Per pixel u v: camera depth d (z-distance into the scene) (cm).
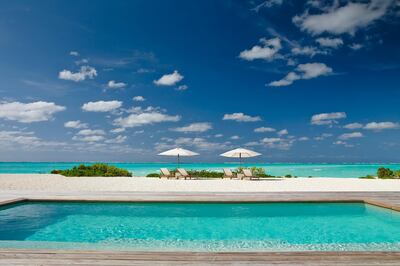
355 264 401
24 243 491
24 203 958
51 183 1512
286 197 982
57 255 430
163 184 1491
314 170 4444
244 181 1716
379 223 802
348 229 750
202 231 734
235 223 808
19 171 4141
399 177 2177
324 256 427
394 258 421
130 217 866
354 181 1788
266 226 779
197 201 933
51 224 795
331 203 949
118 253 438
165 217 872
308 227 769
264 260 414
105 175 2162
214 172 2175
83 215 880
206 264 401
